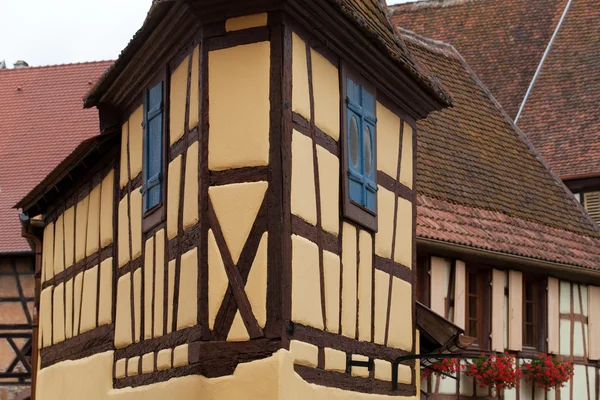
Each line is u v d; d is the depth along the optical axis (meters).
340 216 10.34
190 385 9.34
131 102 12.22
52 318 15.68
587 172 24.20
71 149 26.36
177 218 10.21
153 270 10.92
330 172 10.16
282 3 9.34
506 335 16.86
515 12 29.11
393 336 11.66
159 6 9.91
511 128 21.08
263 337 8.99
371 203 11.13
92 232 13.74
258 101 9.35
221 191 9.37
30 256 24.30
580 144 25.17
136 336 11.45
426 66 20.38
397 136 12.26
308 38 9.88
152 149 11.19
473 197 17.52
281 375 8.87
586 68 27.02
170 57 10.73
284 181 9.20
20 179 25.88
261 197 9.20
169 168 10.56
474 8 29.56
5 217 24.98
